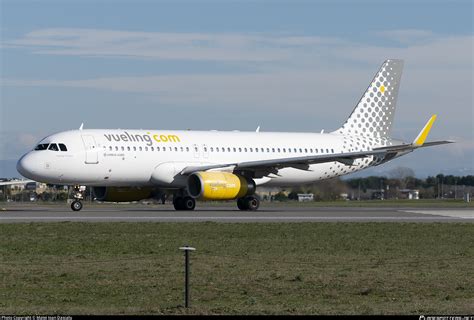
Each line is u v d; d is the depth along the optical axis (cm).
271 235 6581
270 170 10569
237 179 9950
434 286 4150
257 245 5859
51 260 5000
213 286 4134
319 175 11538
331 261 5031
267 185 11425
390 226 7488
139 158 9988
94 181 9881
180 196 10594
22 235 6438
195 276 4416
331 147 11506
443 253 5481
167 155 10181
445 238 6475
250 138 10962
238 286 4131
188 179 10025
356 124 11862
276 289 4062
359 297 3866
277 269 4684
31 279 4294
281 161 10206
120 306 3600
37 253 5334
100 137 9881
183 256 5216
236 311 3450
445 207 12812
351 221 8188
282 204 14538
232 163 10656
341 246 5847
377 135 11969
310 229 7119
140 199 10769
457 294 3941
